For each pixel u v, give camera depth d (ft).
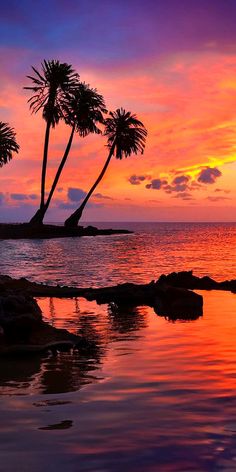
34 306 31.35
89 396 17.34
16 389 18.60
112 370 21.16
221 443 12.69
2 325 27.14
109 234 272.51
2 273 71.51
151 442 12.84
